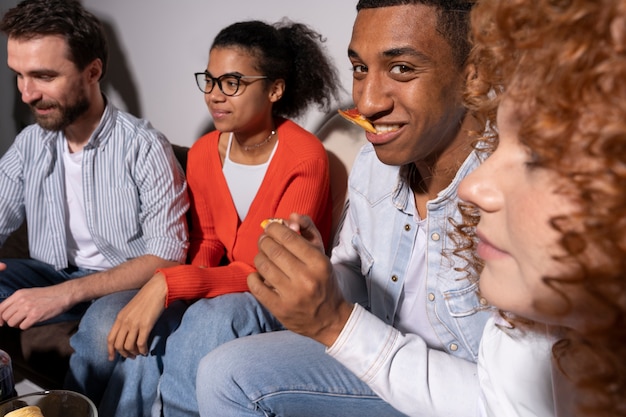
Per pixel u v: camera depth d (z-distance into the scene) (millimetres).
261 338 1166
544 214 438
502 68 487
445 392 880
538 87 422
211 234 1812
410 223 1120
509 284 487
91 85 1737
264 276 860
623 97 375
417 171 1089
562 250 434
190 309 1432
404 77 936
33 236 1883
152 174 1729
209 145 1750
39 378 1701
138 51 2471
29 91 1674
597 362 446
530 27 440
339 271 1243
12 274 1805
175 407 1419
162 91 2434
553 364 600
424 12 910
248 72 1581
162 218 1726
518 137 454
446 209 1036
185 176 1874
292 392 1052
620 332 412
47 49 1630
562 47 398
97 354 1520
